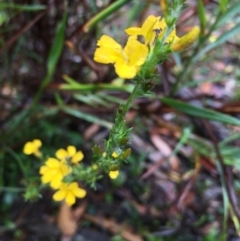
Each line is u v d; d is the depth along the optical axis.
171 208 0.16
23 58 0.17
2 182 0.16
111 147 0.08
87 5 0.17
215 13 0.18
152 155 0.18
